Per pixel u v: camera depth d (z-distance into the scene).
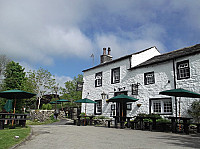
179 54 13.20
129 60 16.44
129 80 16.12
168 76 13.12
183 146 5.69
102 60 22.08
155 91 13.77
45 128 11.16
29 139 6.93
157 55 18.08
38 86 26.64
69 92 30.94
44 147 5.51
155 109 13.70
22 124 11.35
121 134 8.65
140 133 9.08
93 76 20.67
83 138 7.30
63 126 13.17
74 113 23.03
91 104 19.95
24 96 12.22
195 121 10.96
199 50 11.48
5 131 8.35
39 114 18.77
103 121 15.63
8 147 5.16
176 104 12.19
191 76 11.78
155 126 10.97
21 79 17.80
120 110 16.31
